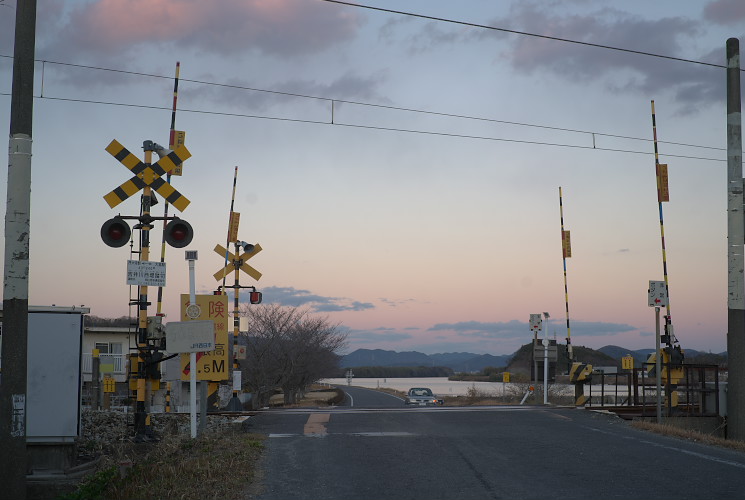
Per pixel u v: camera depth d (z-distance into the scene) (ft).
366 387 322.14
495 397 128.88
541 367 87.30
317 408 69.82
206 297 64.69
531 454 41.06
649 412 63.77
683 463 38.47
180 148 49.39
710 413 60.44
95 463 41.04
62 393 38.63
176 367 73.87
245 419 57.11
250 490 32.83
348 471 36.60
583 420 57.06
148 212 48.57
